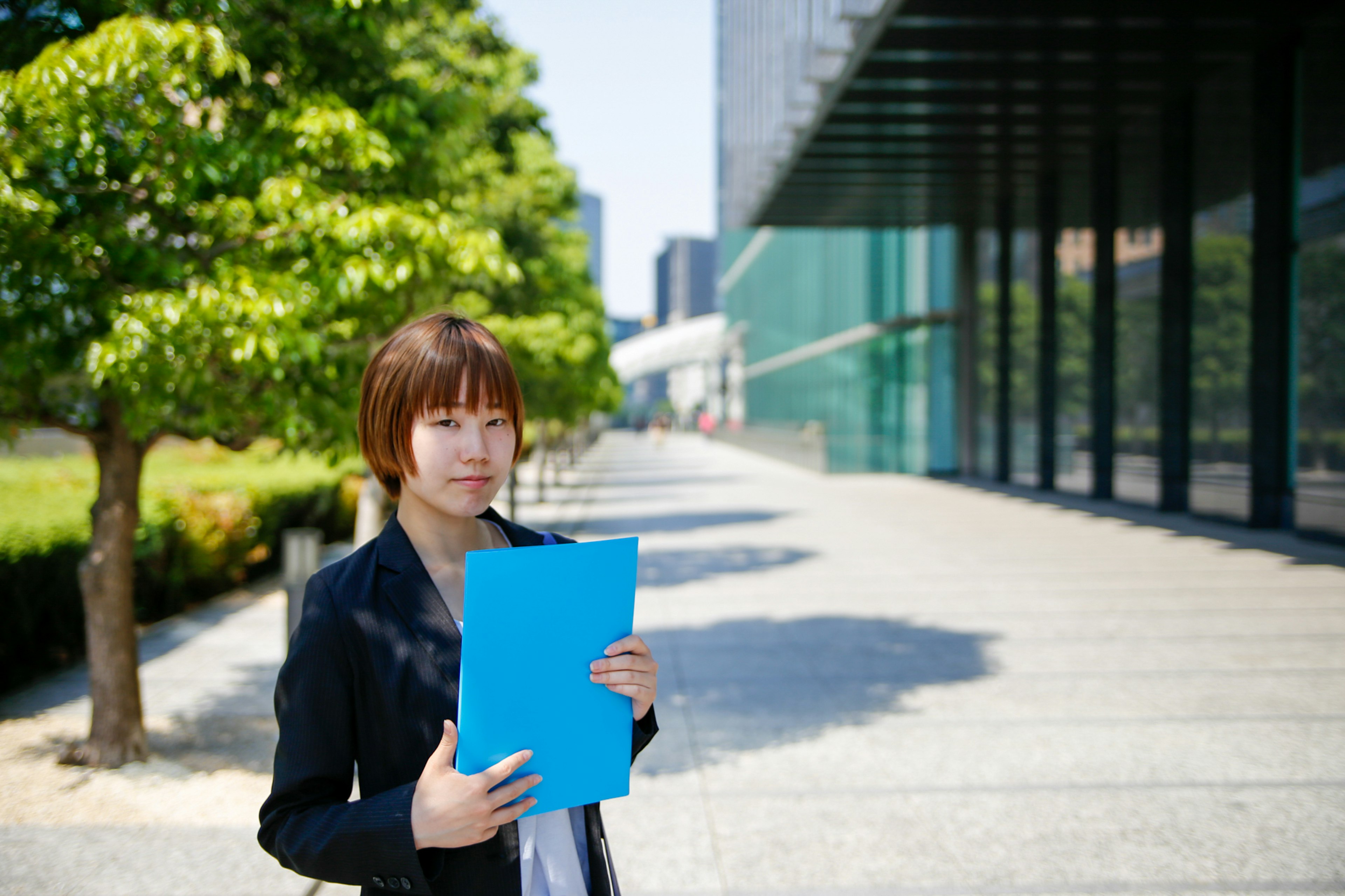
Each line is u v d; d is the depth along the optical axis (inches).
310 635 53.9
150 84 144.0
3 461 432.1
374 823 47.8
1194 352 549.3
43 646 252.2
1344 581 349.1
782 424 1699.1
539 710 51.6
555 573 51.9
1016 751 187.9
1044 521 560.4
